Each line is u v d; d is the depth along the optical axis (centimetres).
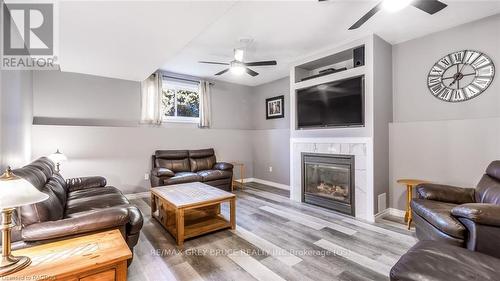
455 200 247
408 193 301
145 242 261
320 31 314
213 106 580
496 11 266
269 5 252
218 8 202
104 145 429
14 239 159
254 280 192
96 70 388
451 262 131
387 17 277
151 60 337
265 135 591
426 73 323
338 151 359
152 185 434
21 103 289
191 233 265
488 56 275
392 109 355
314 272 202
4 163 216
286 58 420
